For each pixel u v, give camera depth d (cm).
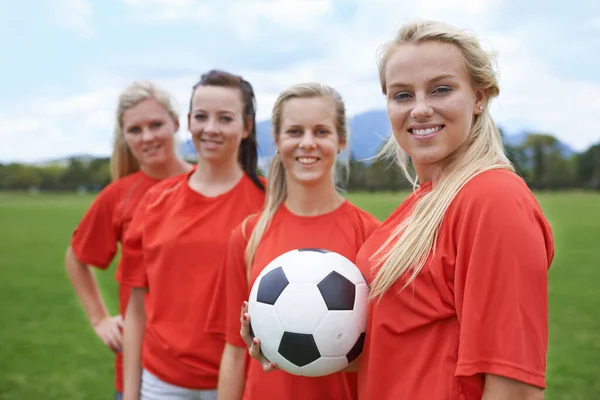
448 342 178
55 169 12050
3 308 1004
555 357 659
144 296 339
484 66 191
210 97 315
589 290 1130
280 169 290
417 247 186
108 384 594
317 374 215
